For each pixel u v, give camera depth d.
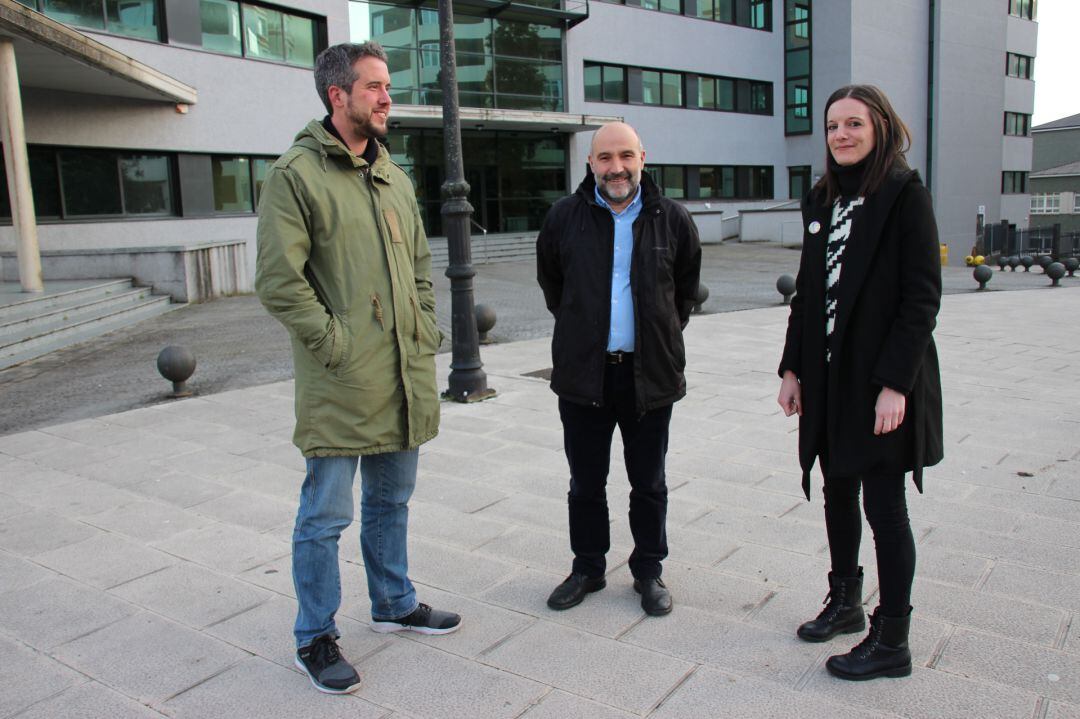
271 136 20.06
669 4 30.42
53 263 15.08
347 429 2.74
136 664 2.96
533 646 3.03
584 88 28.02
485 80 24.84
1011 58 44.25
